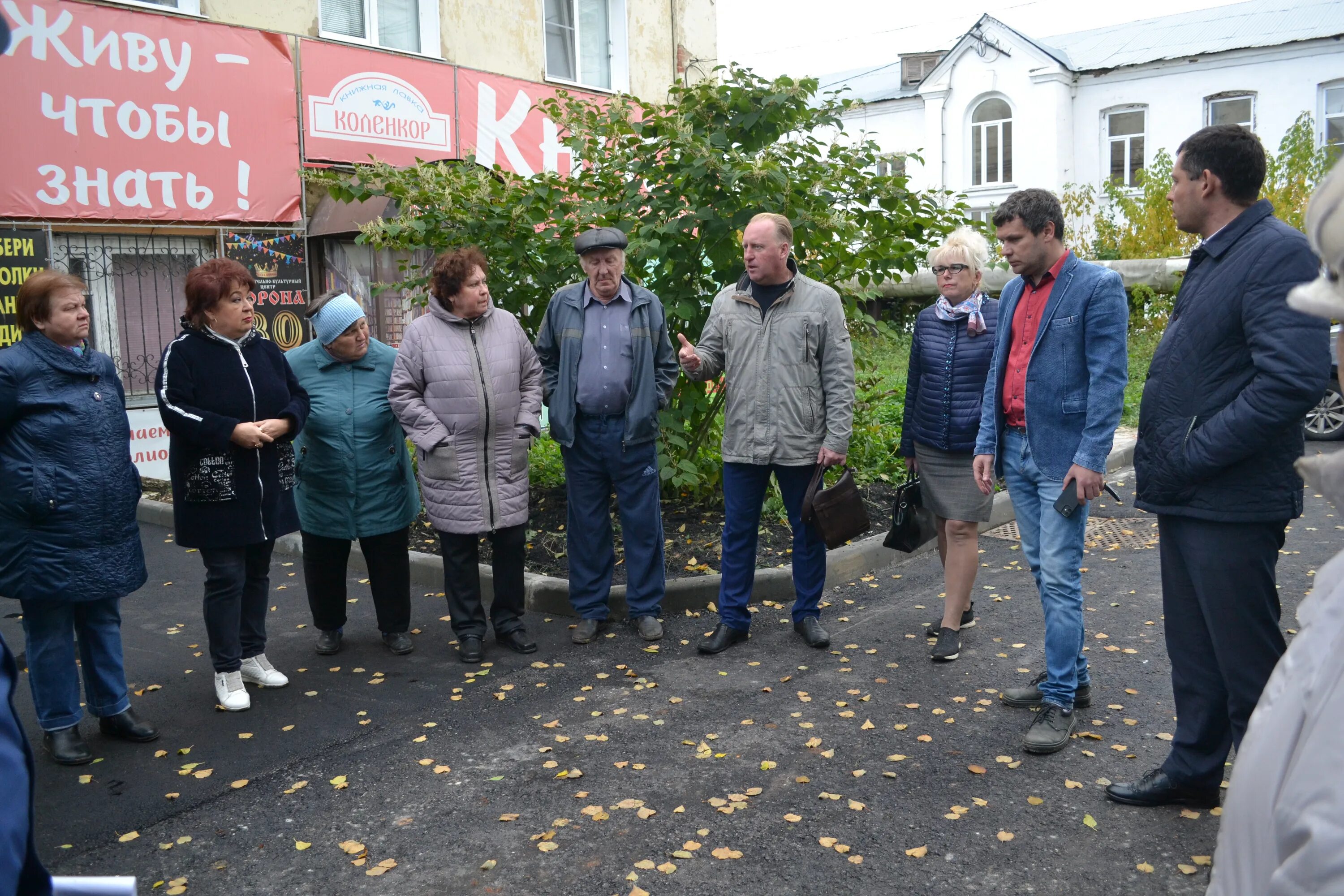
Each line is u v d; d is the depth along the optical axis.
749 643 5.16
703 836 3.24
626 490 5.23
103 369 4.02
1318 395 2.80
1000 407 4.16
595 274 5.17
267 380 4.46
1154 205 20.23
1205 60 27.44
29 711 4.50
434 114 11.49
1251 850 0.94
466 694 4.57
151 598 6.23
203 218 9.59
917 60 32.88
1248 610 3.03
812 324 4.88
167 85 9.27
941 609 5.66
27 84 8.42
